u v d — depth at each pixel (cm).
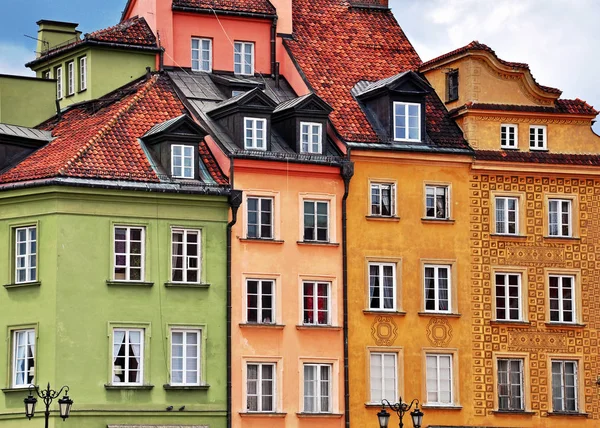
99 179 7312
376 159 7869
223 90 8088
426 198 7944
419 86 8019
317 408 7631
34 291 7300
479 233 8000
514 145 8138
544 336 8031
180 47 8256
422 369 7819
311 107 7800
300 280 7656
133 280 7350
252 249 7575
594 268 8156
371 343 7744
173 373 7388
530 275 8050
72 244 7269
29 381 7294
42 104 8262
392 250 7844
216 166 7631
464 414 7856
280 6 8431
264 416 7500
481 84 8125
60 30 8712
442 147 7988
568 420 8012
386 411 7294
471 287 7950
